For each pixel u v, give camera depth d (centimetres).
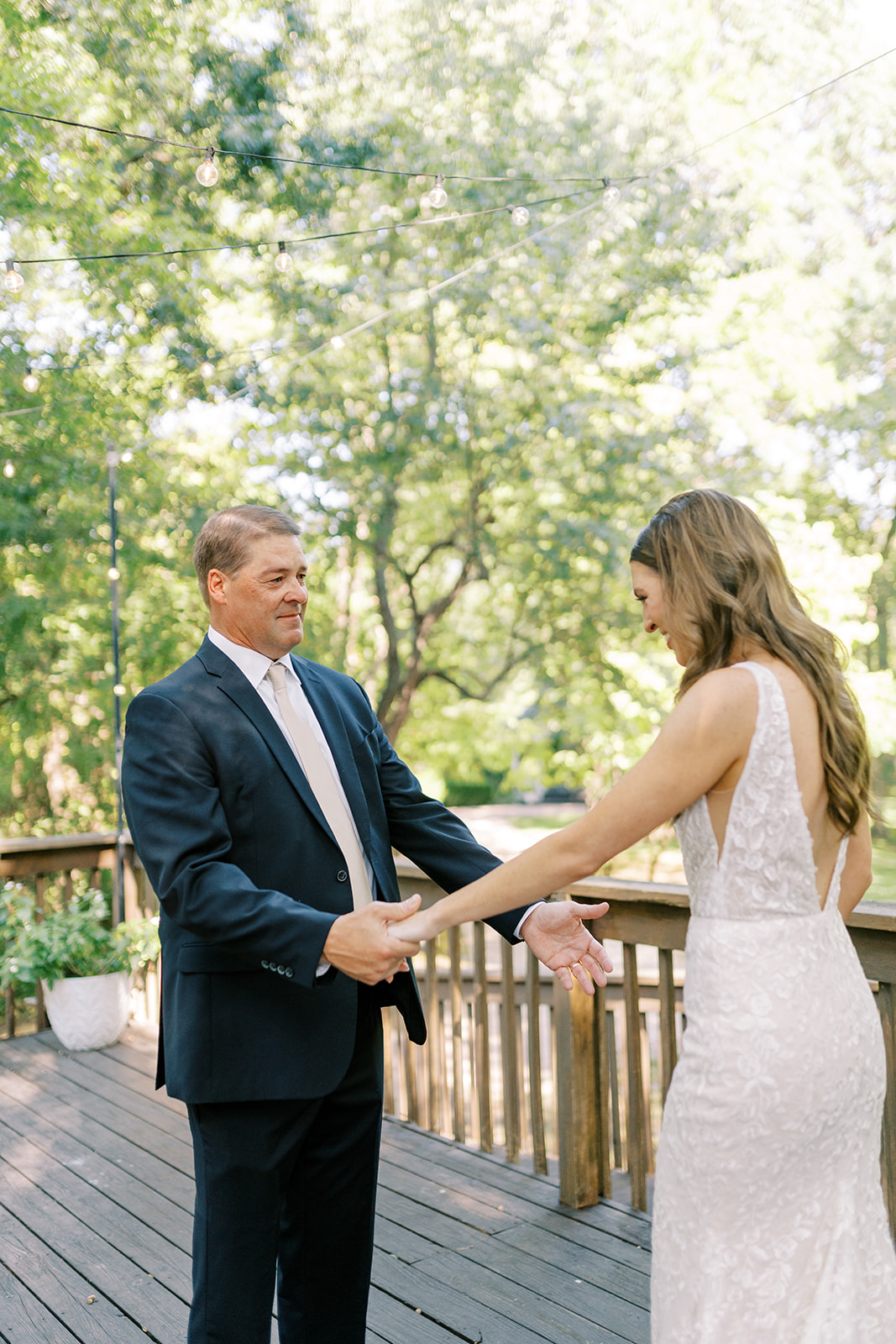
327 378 810
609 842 139
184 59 706
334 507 867
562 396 833
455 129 764
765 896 137
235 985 172
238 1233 171
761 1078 132
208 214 741
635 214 776
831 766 141
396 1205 296
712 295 805
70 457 733
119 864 480
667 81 773
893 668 891
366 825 191
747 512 147
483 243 793
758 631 142
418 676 1023
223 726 177
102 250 697
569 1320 233
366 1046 189
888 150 791
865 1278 136
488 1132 332
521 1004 543
